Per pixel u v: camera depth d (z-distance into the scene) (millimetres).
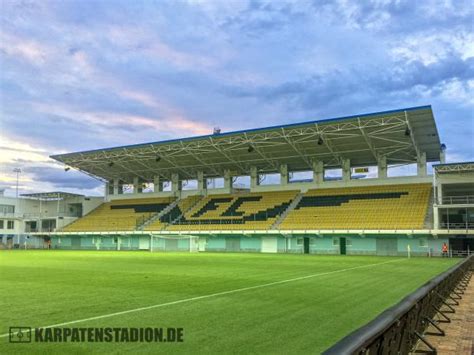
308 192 55875
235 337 7480
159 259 33938
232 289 14086
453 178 41812
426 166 50781
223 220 56000
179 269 23141
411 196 48938
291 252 50625
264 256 40156
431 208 45969
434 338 7609
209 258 35781
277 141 48688
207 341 7191
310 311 10039
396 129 42875
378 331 3832
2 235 69000
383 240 46188
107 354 6410
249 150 48031
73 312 9734
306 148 50969
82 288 14328
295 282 16438
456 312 10172
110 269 23109
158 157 56250
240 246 53938
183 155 56094
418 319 6621
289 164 58062
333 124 43000
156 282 16281
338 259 35344
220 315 9469
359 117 40938
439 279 8219
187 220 58594
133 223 62438
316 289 14258
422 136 46031
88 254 44062
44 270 22391
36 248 68562
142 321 8781
